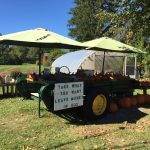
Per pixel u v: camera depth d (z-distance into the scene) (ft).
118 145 23.03
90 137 24.84
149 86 41.19
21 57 225.15
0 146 22.17
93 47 36.58
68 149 21.95
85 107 30.45
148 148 22.58
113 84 35.24
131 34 45.75
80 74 36.70
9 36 31.89
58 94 28.84
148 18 39.65
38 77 34.58
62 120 30.01
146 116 33.06
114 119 31.55
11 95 41.98
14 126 27.37
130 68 78.33
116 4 41.19
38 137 24.44
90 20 170.60
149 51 63.21
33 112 32.35
